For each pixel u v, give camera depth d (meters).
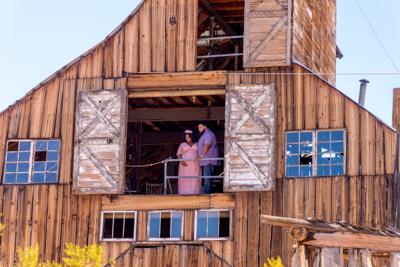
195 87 26.39
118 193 26.12
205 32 30.78
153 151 33.03
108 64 27.09
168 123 31.03
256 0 26.48
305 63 27.62
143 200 26.03
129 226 25.97
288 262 24.53
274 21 26.25
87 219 26.20
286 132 25.47
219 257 25.16
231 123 25.81
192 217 25.66
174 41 26.84
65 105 27.09
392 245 15.72
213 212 25.55
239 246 25.08
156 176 33.00
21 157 27.06
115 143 26.48
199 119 29.12
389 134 24.55
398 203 24.30
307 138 25.27
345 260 17.66
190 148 27.08
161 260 25.53
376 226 24.11
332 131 25.08
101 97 26.88
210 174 27.34
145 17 27.17
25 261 24.58
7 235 26.48
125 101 26.70
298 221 14.93
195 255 25.36
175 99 28.22
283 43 26.06
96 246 25.89
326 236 15.11
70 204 26.42
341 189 24.59
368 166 24.55
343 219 24.38
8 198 26.78
